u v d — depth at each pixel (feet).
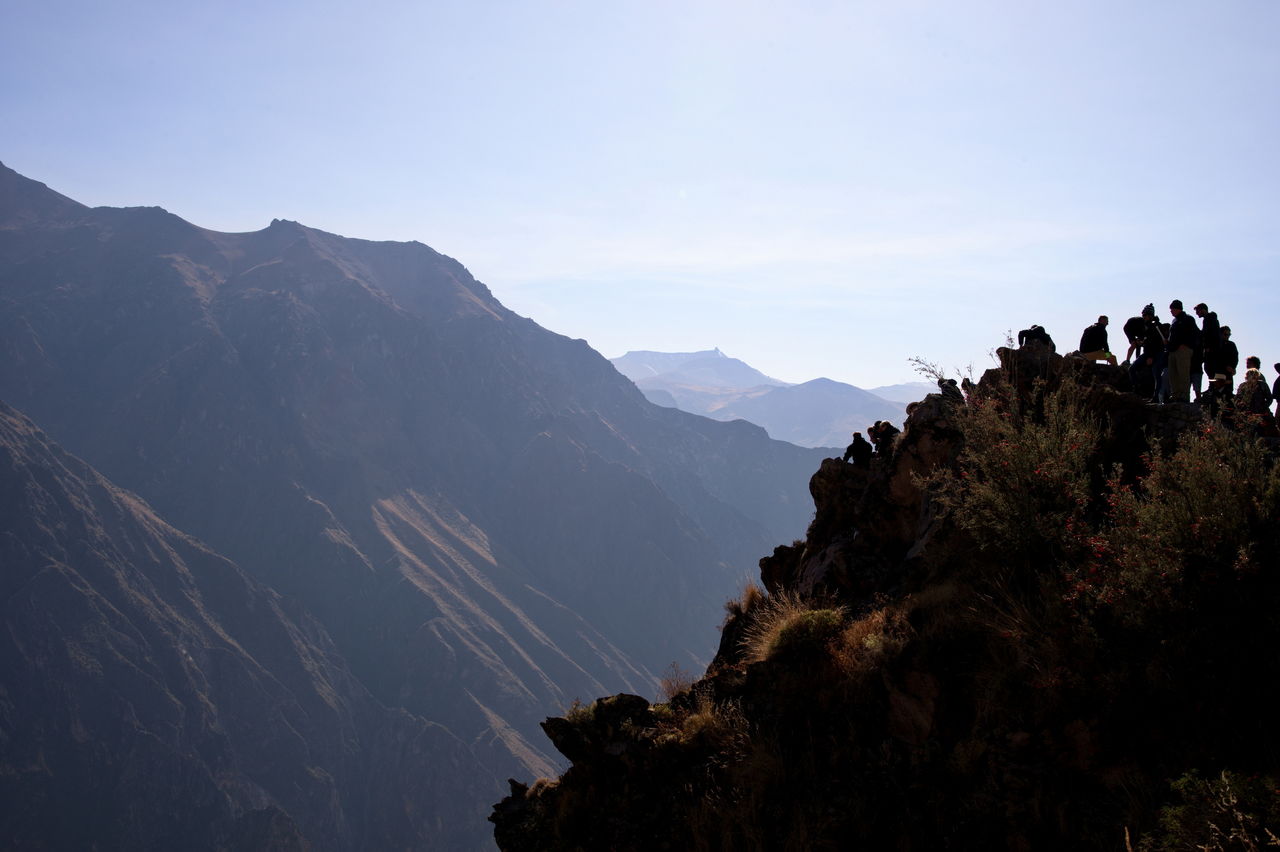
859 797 20.83
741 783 23.04
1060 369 33.55
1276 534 19.33
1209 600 19.30
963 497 27.76
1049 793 18.43
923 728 21.91
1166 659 18.84
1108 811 17.72
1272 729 17.16
